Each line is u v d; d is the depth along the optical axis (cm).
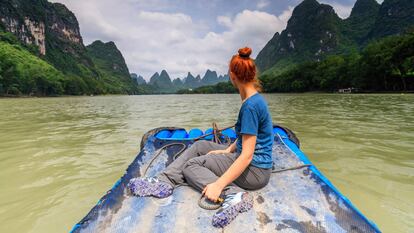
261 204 175
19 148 477
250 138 176
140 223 157
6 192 282
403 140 498
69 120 930
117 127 726
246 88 187
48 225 215
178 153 274
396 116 866
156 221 158
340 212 164
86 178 318
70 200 260
